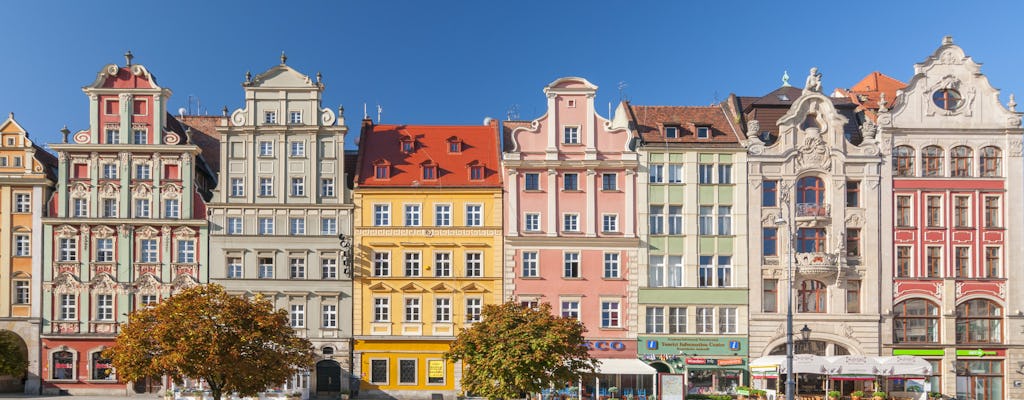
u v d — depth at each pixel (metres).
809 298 69.94
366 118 74.06
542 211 69.75
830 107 70.31
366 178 69.88
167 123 72.75
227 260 68.62
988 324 69.69
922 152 70.44
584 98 70.75
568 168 69.94
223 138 69.44
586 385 64.06
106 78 69.62
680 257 69.88
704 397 64.19
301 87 69.88
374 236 69.19
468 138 73.06
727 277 69.81
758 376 63.22
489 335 54.97
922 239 69.75
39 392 67.62
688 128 71.62
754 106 72.56
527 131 70.12
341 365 68.19
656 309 69.38
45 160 71.88
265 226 69.19
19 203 68.81
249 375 50.03
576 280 69.19
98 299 68.56
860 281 69.62
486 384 53.81
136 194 69.00
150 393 68.06
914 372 60.25
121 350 50.28
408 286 68.94
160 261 68.62
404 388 68.44
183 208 68.94
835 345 69.25
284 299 68.62
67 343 68.00
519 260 69.25
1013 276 69.50
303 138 69.69
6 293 68.19
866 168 70.06
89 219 68.38
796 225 69.75
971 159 70.38
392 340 68.56
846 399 64.12
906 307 69.62
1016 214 69.88
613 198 70.00
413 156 71.44
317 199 69.25
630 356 68.75
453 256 69.31
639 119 72.56
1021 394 68.69
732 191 70.06
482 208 69.69
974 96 70.62
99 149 68.88
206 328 49.03
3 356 65.06
